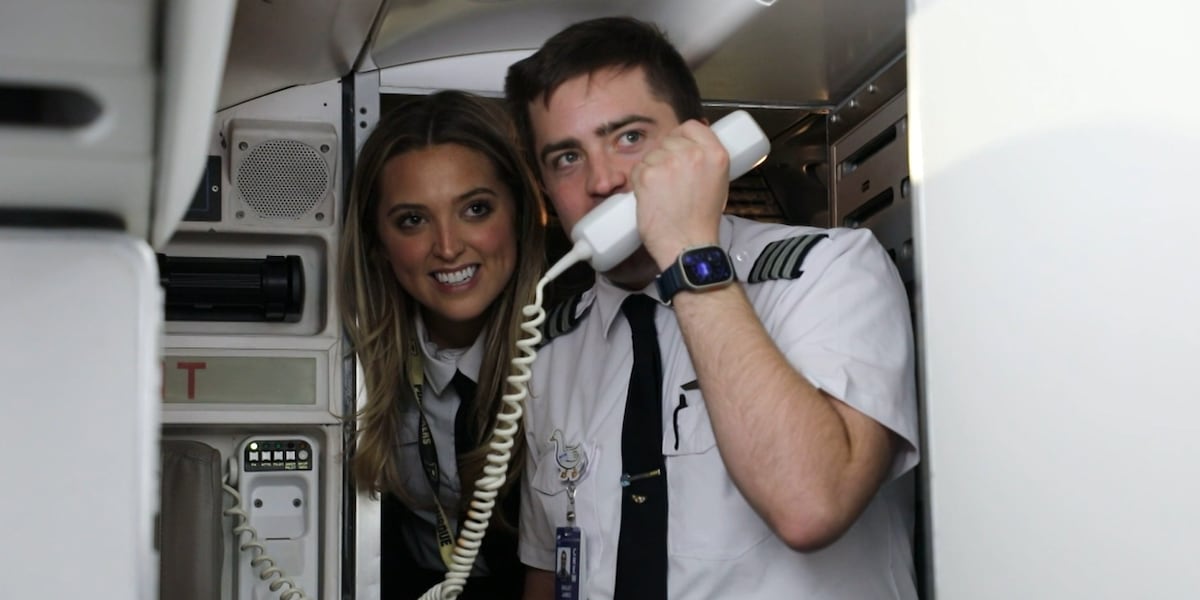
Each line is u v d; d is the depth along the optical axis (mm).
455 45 2600
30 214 714
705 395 1757
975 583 1351
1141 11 1181
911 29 1502
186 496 2416
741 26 2439
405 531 2883
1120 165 1196
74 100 634
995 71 1353
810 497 1678
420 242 2525
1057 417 1249
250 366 2559
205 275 2525
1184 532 1111
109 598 609
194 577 2385
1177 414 1122
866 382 1812
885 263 2029
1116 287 1190
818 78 2734
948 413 1408
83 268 616
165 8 562
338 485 2582
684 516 2000
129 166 642
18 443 605
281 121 2629
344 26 2371
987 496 1335
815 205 2979
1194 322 1109
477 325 2662
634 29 2084
